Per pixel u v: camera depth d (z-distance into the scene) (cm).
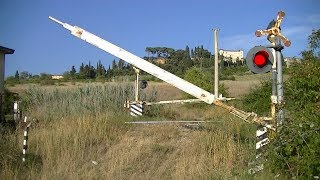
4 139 1120
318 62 1035
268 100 1684
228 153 1048
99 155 1156
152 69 1149
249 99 1864
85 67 7450
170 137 1301
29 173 951
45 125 1493
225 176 871
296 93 906
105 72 6388
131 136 1325
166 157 1134
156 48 6350
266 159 809
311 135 745
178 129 1386
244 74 6506
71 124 1386
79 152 1135
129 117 1797
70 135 1255
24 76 7075
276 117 847
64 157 1062
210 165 1001
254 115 938
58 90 2302
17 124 1498
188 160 1052
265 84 1833
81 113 1795
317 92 893
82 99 2106
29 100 2212
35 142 1191
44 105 2081
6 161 973
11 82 6475
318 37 1221
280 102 847
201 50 6656
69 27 1212
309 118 767
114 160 1074
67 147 1157
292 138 760
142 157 1126
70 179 933
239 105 1925
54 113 1891
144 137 1312
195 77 3294
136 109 2105
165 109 2259
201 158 1058
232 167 957
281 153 773
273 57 845
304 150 740
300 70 983
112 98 2170
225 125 1284
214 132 1253
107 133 1320
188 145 1202
